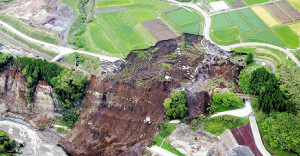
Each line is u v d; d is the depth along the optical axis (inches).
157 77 5383.9
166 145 4621.1
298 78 4955.7
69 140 5073.8
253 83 4992.6
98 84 5511.8
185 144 4598.9
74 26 6993.1
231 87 5147.6
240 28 6609.3
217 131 4633.4
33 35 6742.1
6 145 4923.7
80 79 5447.8
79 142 4987.7
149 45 6382.9
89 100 5492.1
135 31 6801.2
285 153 4200.3
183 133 4714.6
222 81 5246.1
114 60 5979.3
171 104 4832.7
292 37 6245.1
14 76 5674.2
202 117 4803.2
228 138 4471.0
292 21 6732.3
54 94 5408.5
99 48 6328.7
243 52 5944.9
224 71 5457.7
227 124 4660.4
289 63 5477.4
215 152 4429.1
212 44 6215.6
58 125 5324.8
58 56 6136.8
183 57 5915.4
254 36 6343.5
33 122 5438.0
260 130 4507.9
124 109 5236.2
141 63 5866.1
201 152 4478.3
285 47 5979.3
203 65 5585.6
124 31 6806.1
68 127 5270.7
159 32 6732.3
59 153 4928.6
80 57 6082.7
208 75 5413.4
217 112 4864.7
